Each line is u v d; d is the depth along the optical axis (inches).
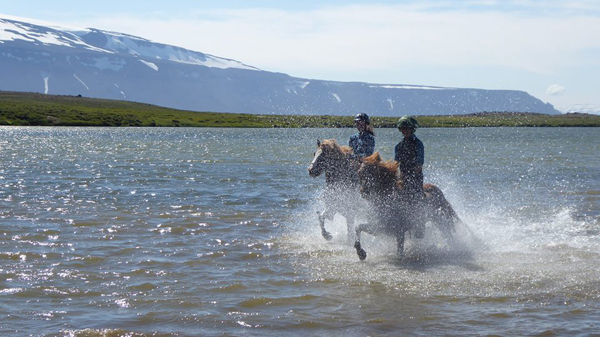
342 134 3595.0
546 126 6333.7
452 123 6235.2
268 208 689.0
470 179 1059.3
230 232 542.9
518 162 1460.4
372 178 440.5
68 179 948.0
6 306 319.9
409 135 457.1
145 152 1749.5
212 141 2608.3
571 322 301.6
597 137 3341.5
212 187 875.4
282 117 6451.8
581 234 541.0
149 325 295.1
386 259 443.2
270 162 1393.9
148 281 373.7
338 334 285.6
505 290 359.6
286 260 438.3
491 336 282.0
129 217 605.6
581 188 908.0
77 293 346.0
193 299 338.3
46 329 286.0
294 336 282.7
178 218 608.7
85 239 494.9
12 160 1344.7
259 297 342.3
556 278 384.8
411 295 349.4
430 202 460.1
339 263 429.4
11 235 499.8
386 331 289.7
